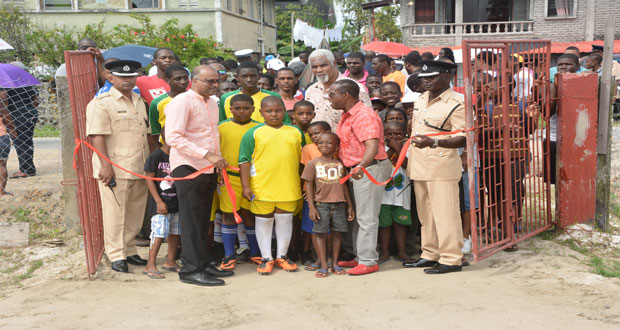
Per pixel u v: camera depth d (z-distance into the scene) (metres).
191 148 4.51
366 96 5.25
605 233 5.83
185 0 18.78
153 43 15.52
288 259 5.20
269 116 4.93
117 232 5.15
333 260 5.11
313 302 4.21
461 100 4.75
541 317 3.75
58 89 6.06
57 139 10.91
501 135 5.37
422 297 4.24
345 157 4.94
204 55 15.83
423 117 4.86
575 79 5.71
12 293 4.71
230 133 5.14
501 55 5.04
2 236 5.98
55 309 4.19
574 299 4.13
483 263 5.20
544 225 6.04
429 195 4.92
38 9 18.12
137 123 5.15
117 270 5.12
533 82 5.61
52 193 7.35
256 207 5.03
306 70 7.66
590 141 5.88
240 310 4.06
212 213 5.39
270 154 4.92
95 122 4.89
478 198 5.02
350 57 7.32
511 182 5.60
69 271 5.22
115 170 5.06
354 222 5.30
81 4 18.34
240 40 21.61
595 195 6.00
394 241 5.68
